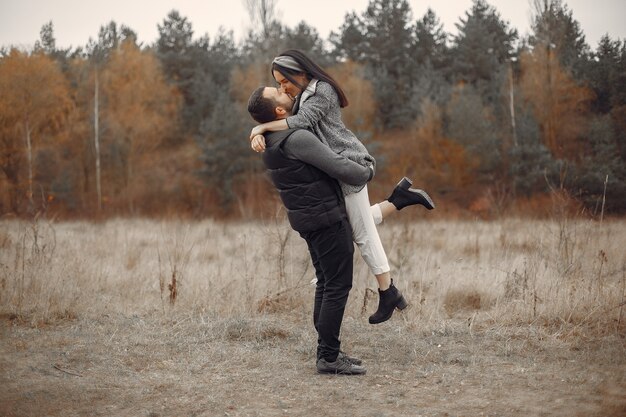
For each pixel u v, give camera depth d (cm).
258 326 461
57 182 3183
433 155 3325
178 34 4825
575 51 2375
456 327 466
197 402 316
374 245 359
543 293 508
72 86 3669
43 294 539
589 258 624
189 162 3956
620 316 446
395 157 3606
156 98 4050
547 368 364
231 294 560
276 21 2959
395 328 469
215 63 4825
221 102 3666
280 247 607
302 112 344
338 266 356
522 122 2714
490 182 2970
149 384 345
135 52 3941
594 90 1602
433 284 585
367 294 503
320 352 367
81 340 437
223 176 3231
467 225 1228
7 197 2611
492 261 720
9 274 580
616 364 363
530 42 2603
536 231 897
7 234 836
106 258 777
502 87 3253
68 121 3528
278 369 375
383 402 312
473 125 3244
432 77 4122
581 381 334
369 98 4122
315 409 303
